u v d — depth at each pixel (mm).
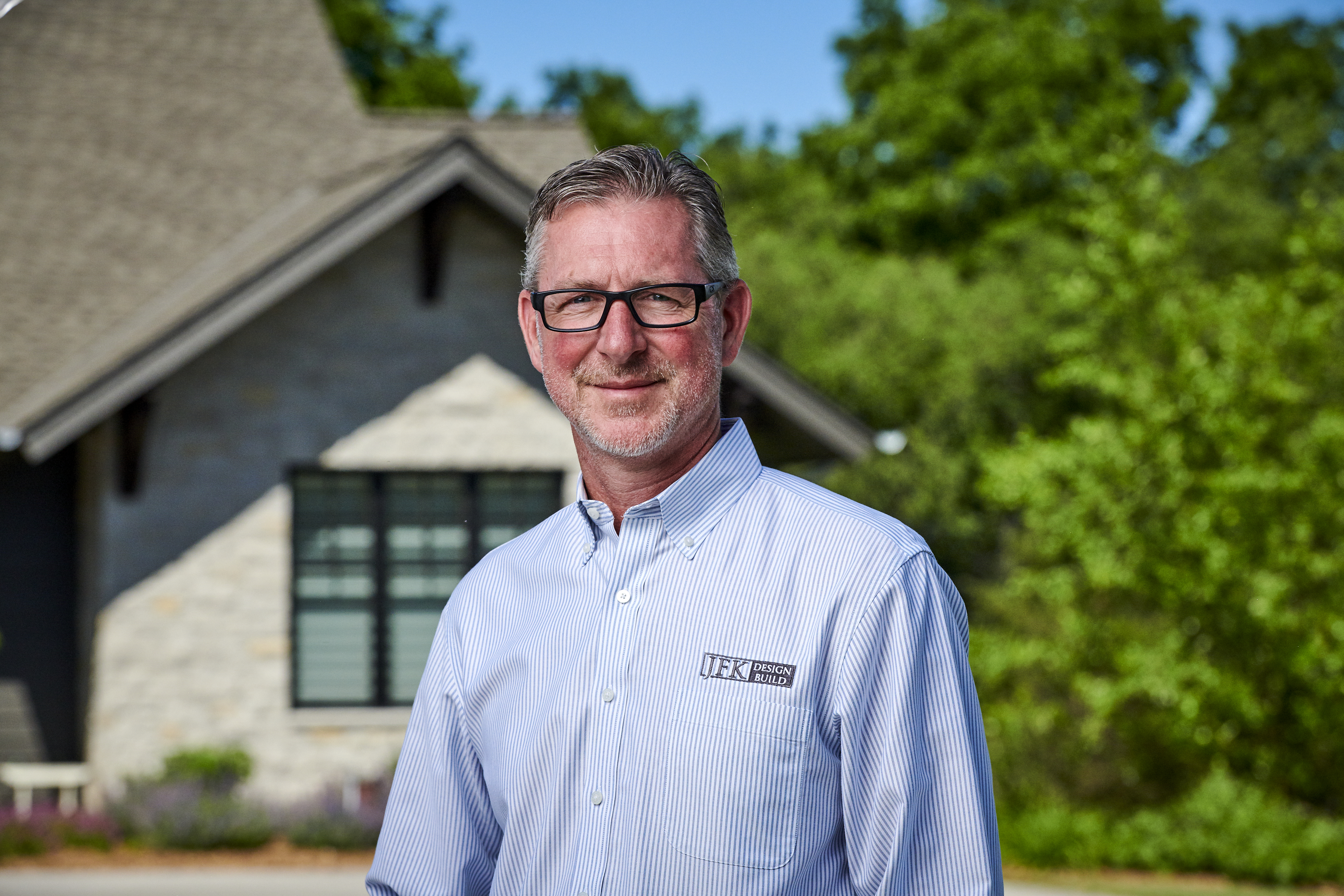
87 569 12336
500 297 12555
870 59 37562
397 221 11586
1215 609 11500
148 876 9320
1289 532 11328
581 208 2227
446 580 12406
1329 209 12758
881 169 35625
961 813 2055
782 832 2021
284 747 11891
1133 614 12586
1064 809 11742
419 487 12445
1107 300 12281
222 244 13734
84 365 12000
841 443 12086
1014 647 12359
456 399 12422
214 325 11078
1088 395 26375
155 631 11758
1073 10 36594
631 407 2191
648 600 2166
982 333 26344
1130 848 11078
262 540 12016
